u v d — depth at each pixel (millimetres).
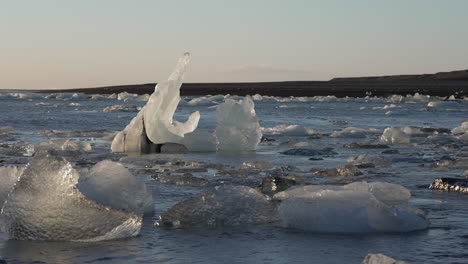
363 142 12266
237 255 3400
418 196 5480
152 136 10219
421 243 3682
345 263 3236
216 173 7051
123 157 8695
